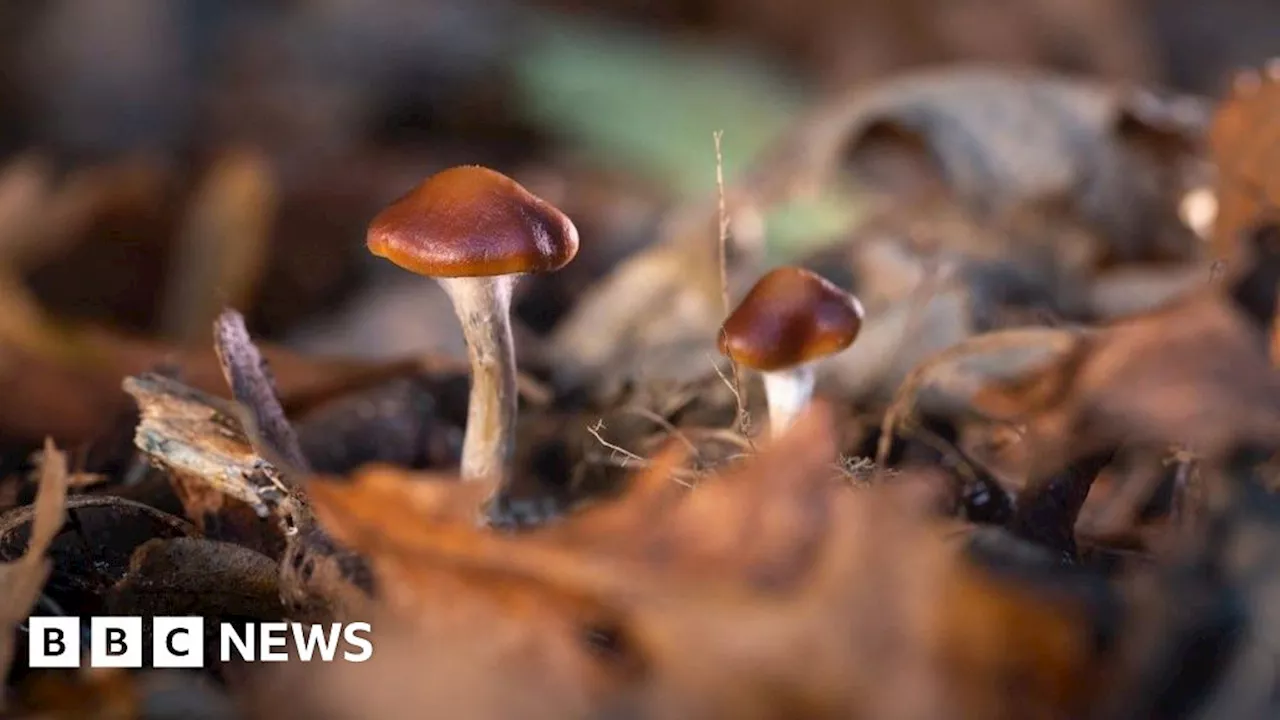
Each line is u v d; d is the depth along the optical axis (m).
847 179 0.48
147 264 0.61
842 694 0.22
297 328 0.56
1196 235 0.43
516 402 0.29
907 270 0.39
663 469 0.24
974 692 0.22
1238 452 0.27
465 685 0.22
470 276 0.27
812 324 0.27
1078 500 0.27
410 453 0.34
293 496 0.26
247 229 0.58
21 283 0.57
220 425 0.28
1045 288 0.40
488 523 0.28
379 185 0.71
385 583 0.24
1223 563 0.23
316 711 0.23
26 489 0.30
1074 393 0.29
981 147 0.44
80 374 0.40
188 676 0.24
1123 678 0.22
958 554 0.23
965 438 0.31
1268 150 0.36
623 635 0.23
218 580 0.25
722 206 0.29
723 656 0.22
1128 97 0.45
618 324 0.41
